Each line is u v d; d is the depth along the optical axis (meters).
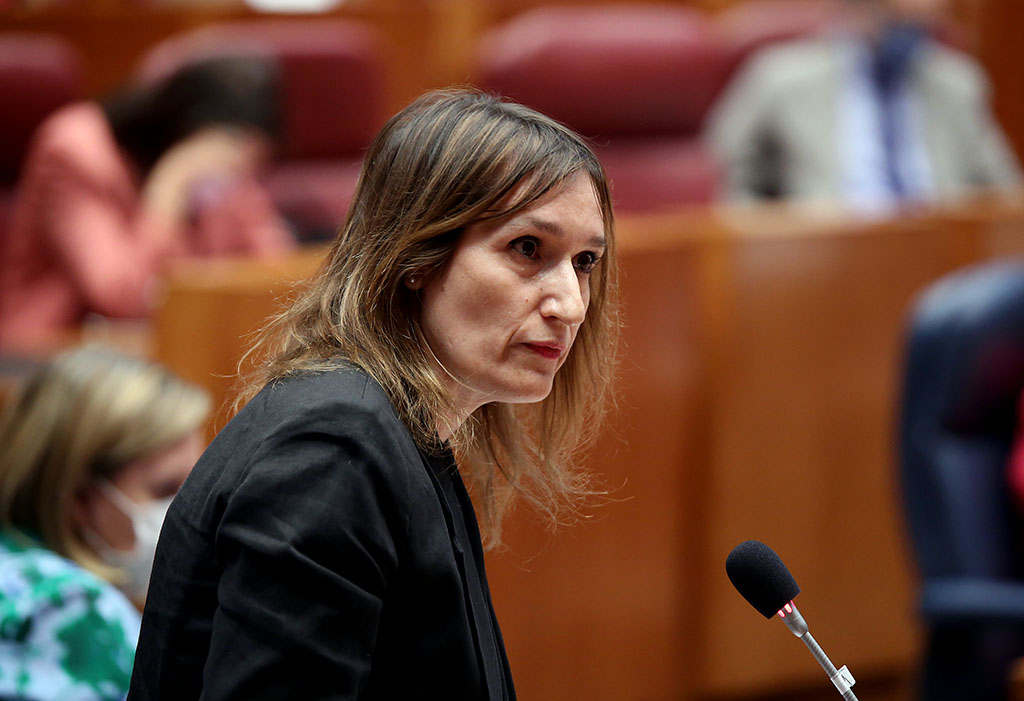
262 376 3.06
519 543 7.84
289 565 2.57
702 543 8.55
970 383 7.51
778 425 8.66
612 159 11.66
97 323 9.07
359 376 2.82
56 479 4.77
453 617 2.80
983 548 7.42
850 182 11.16
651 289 8.15
